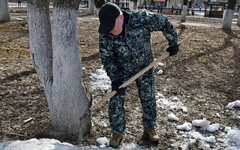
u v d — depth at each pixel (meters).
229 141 2.87
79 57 2.66
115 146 2.65
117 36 2.17
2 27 11.11
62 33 2.49
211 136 2.88
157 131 3.04
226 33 11.56
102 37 2.24
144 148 2.69
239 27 14.65
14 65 5.43
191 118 3.41
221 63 6.24
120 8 2.22
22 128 2.99
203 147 2.75
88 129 2.90
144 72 2.38
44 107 3.56
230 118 3.43
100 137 2.88
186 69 5.68
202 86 4.64
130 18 2.11
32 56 2.71
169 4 33.94
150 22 2.16
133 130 3.05
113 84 2.42
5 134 2.85
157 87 4.53
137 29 2.14
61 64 2.58
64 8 2.42
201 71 5.56
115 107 2.55
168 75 5.23
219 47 8.09
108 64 2.39
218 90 4.46
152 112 2.66
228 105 3.75
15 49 6.94
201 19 19.30
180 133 3.02
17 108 3.50
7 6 12.96
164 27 2.25
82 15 19.12
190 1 39.84
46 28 2.64
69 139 2.79
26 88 4.21
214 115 3.51
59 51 2.54
